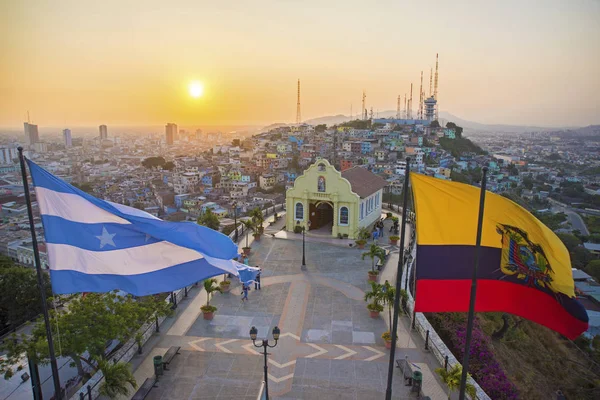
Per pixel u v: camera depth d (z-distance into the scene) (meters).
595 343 37.00
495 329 32.50
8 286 44.06
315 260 43.56
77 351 21.69
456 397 22.16
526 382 27.84
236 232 51.00
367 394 22.34
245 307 32.69
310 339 28.02
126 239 16.30
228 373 24.20
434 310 15.35
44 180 15.09
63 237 15.20
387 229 56.03
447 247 15.13
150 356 25.97
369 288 36.47
